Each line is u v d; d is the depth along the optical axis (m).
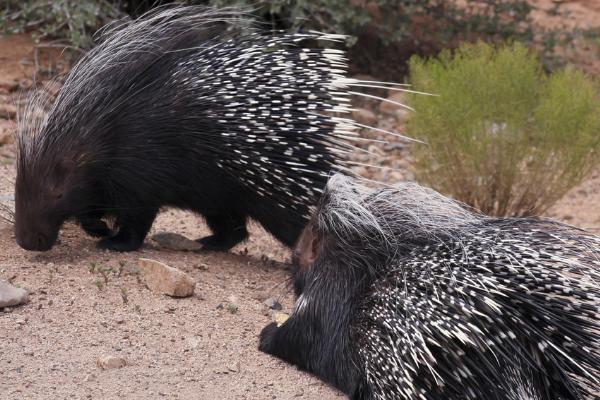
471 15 9.61
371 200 4.47
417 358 3.74
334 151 5.56
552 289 3.75
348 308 4.20
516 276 3.79
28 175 5.10
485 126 6.64
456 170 6.75
